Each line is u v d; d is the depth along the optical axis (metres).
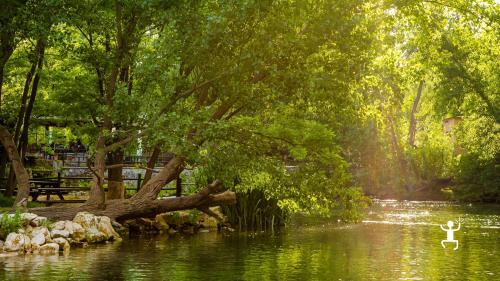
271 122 24.61
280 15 22.41
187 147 20.94
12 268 15.94
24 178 23.00
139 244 21.62
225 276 15.29
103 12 24.12
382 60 26.97
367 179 65.12
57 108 28.64
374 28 24.28
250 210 28.70
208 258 18.38
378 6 26.50
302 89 23.70
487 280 15.21
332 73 23.84
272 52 22.78
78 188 28.67
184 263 17.30
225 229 27.95
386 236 25.42
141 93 22.80
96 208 22.88
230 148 22.56
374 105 26.98
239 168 23.00
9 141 23.27
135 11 22.62
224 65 22.69
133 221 25.72
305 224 31.33
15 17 21.30
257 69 22.05
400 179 64.75
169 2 21.42
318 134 22.27
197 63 22.62
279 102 23.67
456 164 64.56
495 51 36.53
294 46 22.78
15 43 22.44
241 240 23.42
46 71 28.17
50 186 33.28
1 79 24.67
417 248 21.48
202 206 24.23
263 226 29.27
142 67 22.11
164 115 20.86
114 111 22.00
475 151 56.56
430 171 65.56
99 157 23.00
